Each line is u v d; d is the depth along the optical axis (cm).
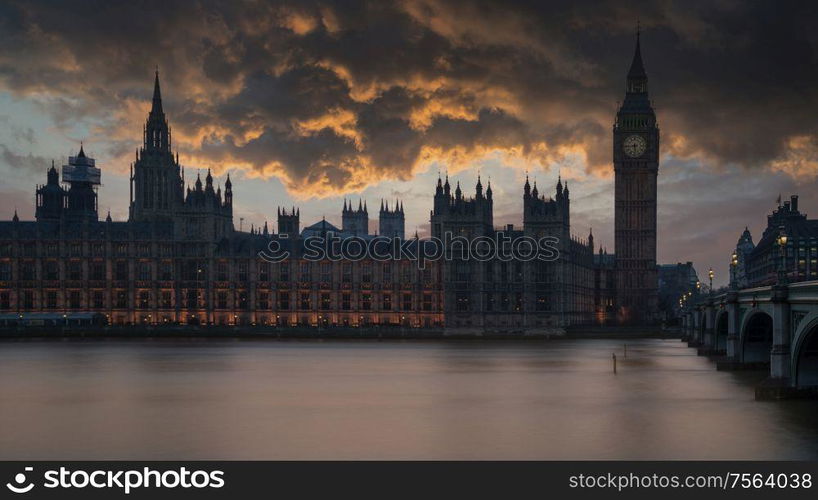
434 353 16400
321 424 7412
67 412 8162
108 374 11769
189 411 8200
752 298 10306
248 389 9956
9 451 6381
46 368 12712
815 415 7650
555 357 15050
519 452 6222
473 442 6581
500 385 10294
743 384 10131
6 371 12206
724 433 6844
